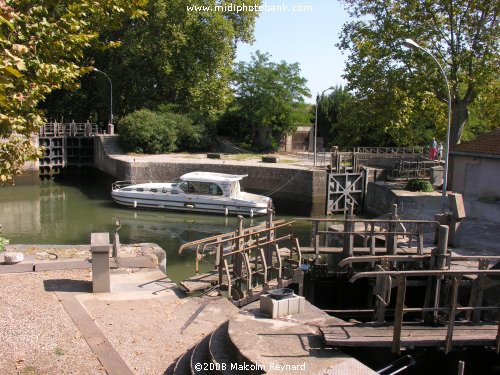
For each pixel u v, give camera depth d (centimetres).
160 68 4484
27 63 851
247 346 624
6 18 637
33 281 1005
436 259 854
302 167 3219
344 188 2952
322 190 2962
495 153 1864
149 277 1074
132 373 665
